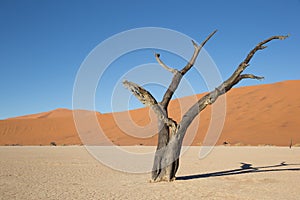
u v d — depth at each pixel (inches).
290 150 1343.5
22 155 1155.9
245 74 504.1
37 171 668.1
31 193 418.0
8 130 3351.4
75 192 424.8
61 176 593.3
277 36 488.7
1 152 1352.1
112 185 483.8
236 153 1192.8
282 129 2031.3
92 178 569.0
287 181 497.7
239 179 520.1
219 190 426.3
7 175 599.5
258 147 1605.6
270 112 2383.1
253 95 2834.6
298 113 2244.1
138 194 405.1
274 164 784.3
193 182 491.2
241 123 2309.3
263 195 394.0
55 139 3041.3
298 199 372.5
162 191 423.5
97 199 377.1
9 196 397.4
